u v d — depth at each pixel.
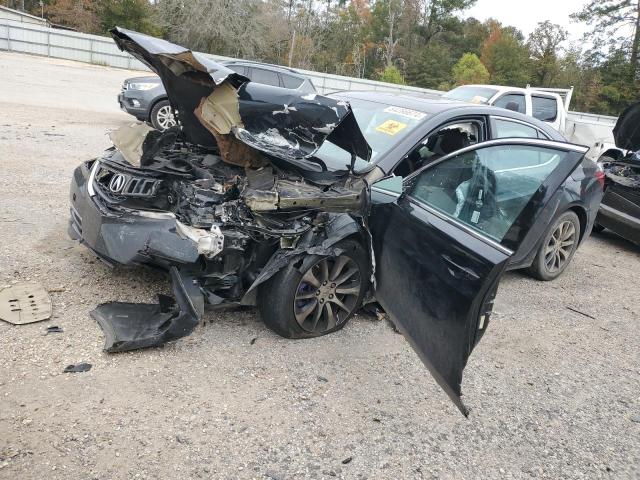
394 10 53.62
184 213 3.36
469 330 2.56
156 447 2.54
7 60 22.14
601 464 2.91
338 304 3.73
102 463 2.39
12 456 2.34
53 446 2.44
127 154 3.73
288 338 3.63
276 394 3.06
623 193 7.00
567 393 3.56
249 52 42.34
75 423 2.59
